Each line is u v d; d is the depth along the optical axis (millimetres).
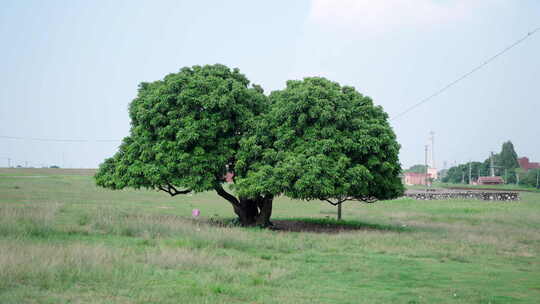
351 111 25969
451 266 15898
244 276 12625
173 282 11461
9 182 65812
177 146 24234
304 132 24766
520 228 29750
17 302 8852
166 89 25094
